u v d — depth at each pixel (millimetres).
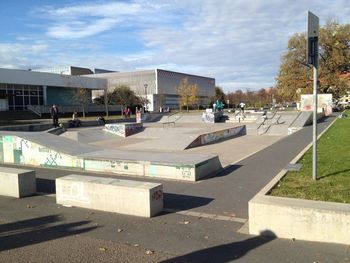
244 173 10156
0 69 50969
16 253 4934
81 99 55500
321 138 17312
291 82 59969
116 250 4949
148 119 46781
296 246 4883
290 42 59719
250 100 104562
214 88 126312
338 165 9469
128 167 10305
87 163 11016
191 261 4578
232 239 5254
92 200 6934
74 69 95500
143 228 5816
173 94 103062
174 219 6262
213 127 31625
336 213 4844
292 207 5086
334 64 58625
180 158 10375
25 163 12414
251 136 23562
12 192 7980
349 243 4809
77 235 5559
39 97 58812
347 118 34906
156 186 6574
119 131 25016
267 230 5273
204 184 8930
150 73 97062
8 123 35875
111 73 102375
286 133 24875
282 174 8562
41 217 6512
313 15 7344
